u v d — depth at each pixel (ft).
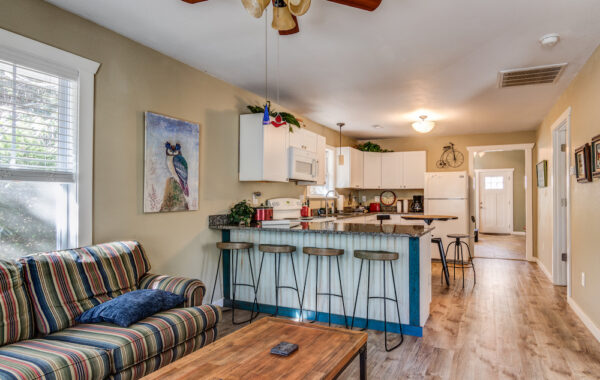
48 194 7.94
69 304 6.95
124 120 9.26
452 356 8.79
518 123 19.40
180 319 7.23
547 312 12.07
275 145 13.69
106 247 8.21
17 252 7.45
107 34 8.84
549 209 16.99
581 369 8.13
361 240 10.80
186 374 4.85
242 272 12.43
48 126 7.74
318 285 11.35
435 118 18.22
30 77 7.43
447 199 21.52
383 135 23.44
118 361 5.88
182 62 11.00
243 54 10.34
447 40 9.27
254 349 5.69
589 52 10.00
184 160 10.98
